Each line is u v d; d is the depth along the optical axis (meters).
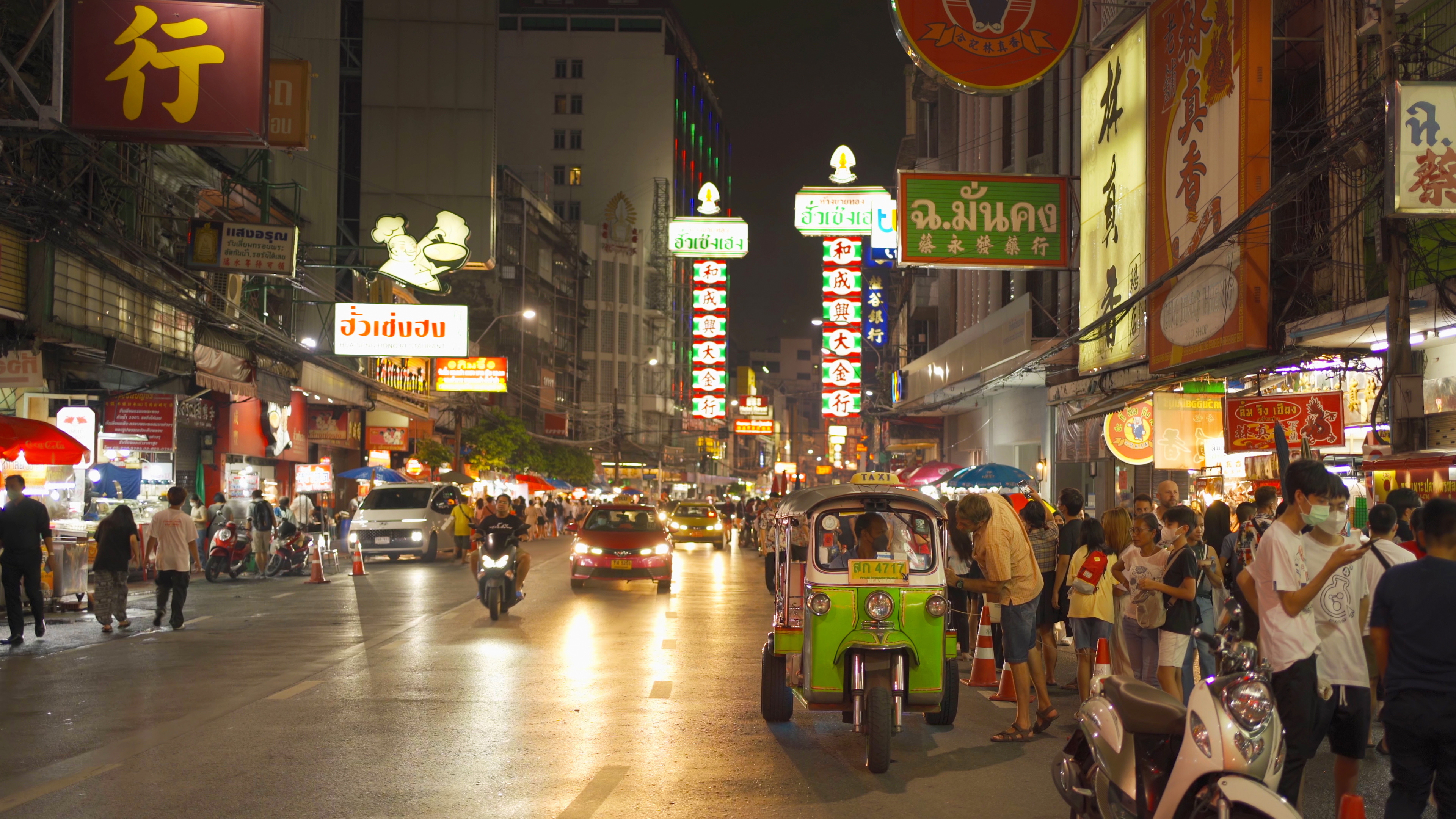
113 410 20.81
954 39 17.55
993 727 9.23
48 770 7.29
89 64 14.96
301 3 38.31
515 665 11.91
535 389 70.88
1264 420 14.77
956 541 12.63
